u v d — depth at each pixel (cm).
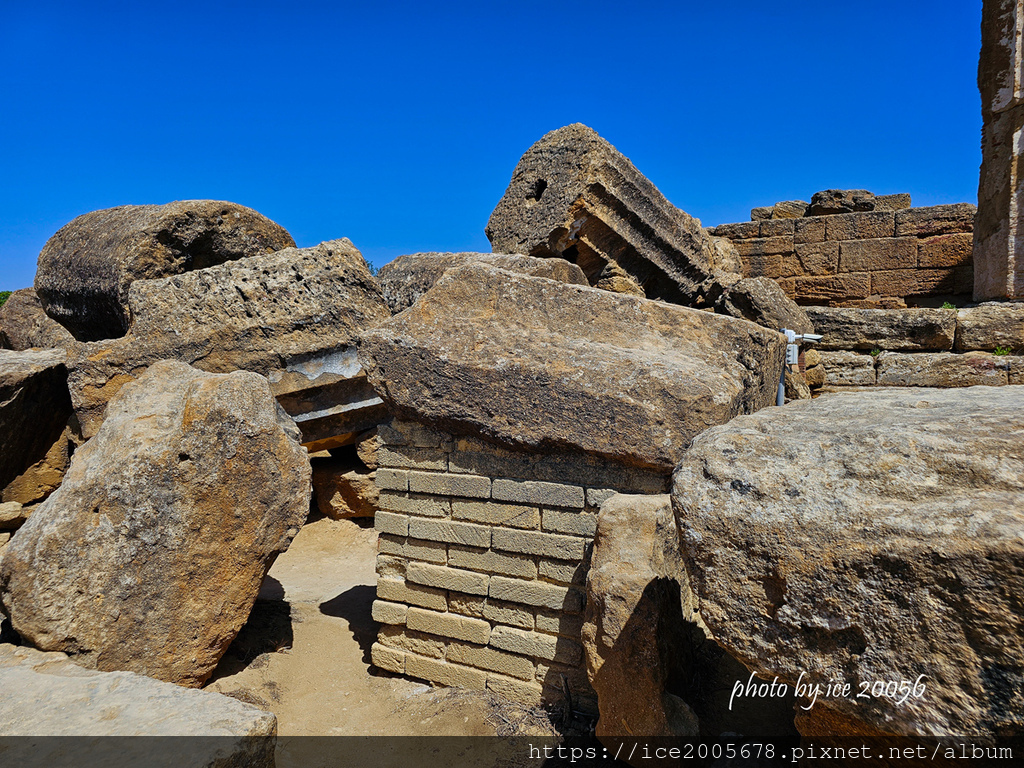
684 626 341
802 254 1291
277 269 571
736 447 222
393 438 412
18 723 246
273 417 385
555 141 906
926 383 850
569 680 356
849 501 198
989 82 912
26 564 333
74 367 555
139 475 350
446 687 392
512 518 374
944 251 1187
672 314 390
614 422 341
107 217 698
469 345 379
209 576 362
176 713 254
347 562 618
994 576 172
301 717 372
